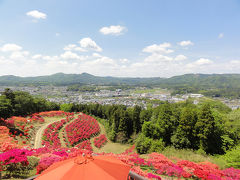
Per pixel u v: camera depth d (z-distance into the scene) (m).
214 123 29.61
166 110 37.53
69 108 91.12
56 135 39.91
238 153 19.89
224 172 13.57
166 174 13.63
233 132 33.81
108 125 61.16
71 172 5.30
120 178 5.42
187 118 32.00
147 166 15.66
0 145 17.66
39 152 17.83
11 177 10.71
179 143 31.72
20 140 29.88
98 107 91.06
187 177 12.60
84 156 6.21
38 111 75.12
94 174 5.27
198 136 29.97
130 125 60.69
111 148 45.84
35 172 12.28
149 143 32.06
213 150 29.62
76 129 49.72
